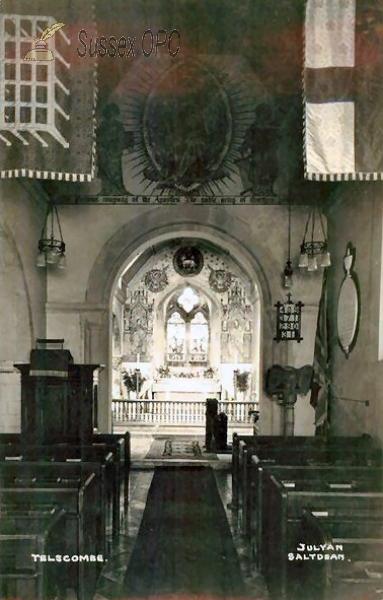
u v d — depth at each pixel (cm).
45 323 1122
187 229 1125
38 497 520
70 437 792
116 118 1055
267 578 586
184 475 1093
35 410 794
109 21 666
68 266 1130
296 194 1106
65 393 797
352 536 449
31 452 746
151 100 1037
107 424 1130
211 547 691
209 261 2208
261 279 1125
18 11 550
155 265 2220
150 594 554
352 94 550
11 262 976
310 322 1118
